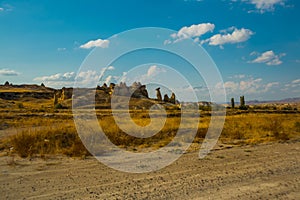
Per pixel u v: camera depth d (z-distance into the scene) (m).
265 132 16.27
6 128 21.00
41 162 9.09
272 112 44.19
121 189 6.14
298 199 5.38
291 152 10.46
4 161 9.23
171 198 5.50
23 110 42.78
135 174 7.49
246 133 16.02
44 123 23.59
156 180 6.84
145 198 5.52
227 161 8.97
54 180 6.92
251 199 5.39
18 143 10.94
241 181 6.62
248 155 9.97
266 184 6.36
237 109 49.88
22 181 6.83
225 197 5.51
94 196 5.68
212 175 7.20
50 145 11.23
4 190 6.11
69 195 5.75
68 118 31.61
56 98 64.94
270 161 8.84
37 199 5.53
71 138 12.55
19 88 145.88
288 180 6.67
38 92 118.31
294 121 20.67
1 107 56.94
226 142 13.47
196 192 5.84
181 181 6.69
